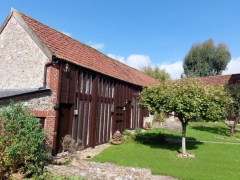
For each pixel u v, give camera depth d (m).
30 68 9.60
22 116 6.28
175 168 8.59
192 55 45.06
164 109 11.41
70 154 9.27
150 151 11.60
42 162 6.72
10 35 10.32
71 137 10.57
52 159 8.37
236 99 16.44
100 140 13.33
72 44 12.98
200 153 11.26
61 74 9.65
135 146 12.86
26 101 8.01
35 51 9.59
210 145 13.27
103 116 13.67
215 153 11.23
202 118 11.25
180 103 10.43
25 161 6.19
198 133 18.09
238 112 16.36
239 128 22.19
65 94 9.97
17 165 6.30
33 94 8.29
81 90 11.43
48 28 11.78
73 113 10.64
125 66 22.27
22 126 6.14
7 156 5.79
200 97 10.50
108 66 15.94
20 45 9.99
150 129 20.03
